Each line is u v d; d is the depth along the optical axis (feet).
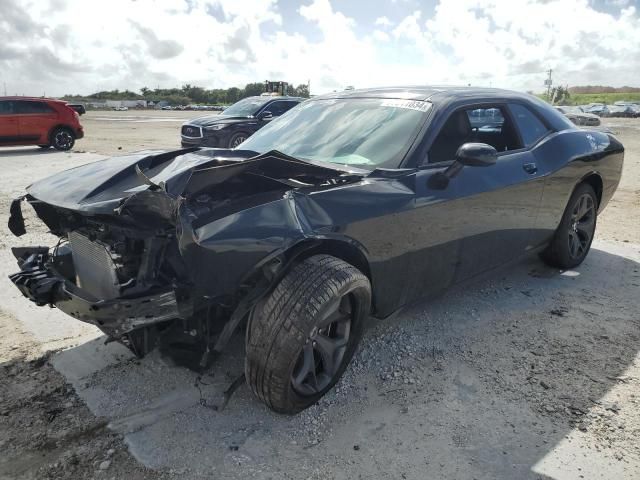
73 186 9.29
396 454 7.77
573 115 91.09
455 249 10.85
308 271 8.05
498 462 7.63
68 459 7.53
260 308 7.98
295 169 9.35
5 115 45.78
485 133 12.14
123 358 10.12
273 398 7.97
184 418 8.44
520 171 12.28
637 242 18.34
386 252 9.41
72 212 8.96
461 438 8.13
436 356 10.44
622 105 157.99
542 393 9.28
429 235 10.12
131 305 7.43
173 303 7.54
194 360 8.52
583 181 14.88
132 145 53.88
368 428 8.33
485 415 8.67
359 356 10.36
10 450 7.67
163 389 9.18
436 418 8.59
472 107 11.69
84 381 9.38
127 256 8.24
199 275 7.33
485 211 11.26
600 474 7.42
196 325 8.29
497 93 12.92
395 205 9.37
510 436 8.18
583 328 11.71
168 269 7.99
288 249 7.90
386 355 10.43
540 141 13.52
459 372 9.90
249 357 7.95
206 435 8.07
